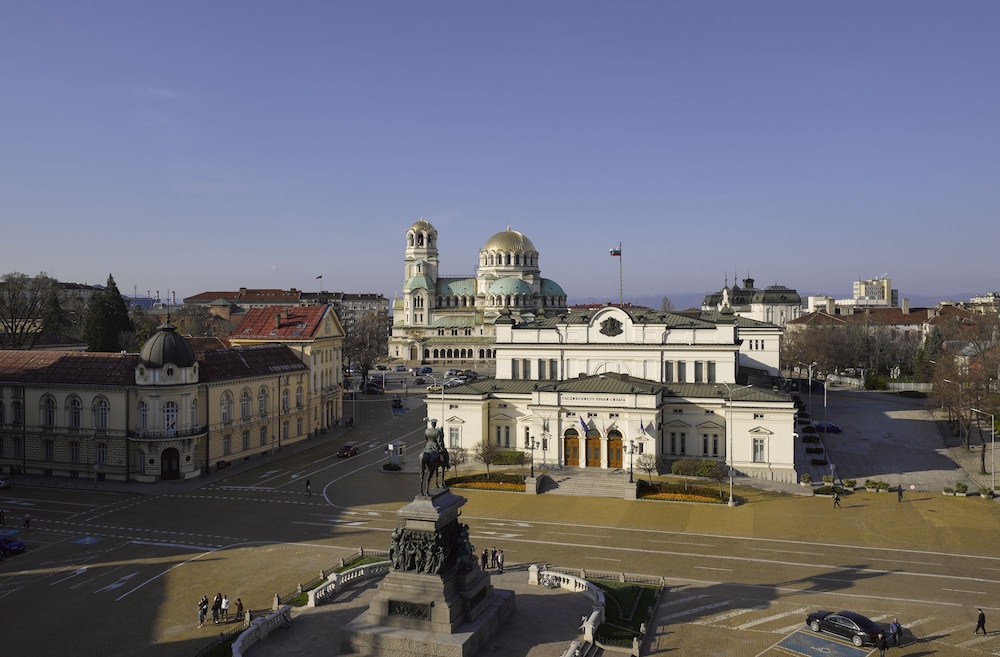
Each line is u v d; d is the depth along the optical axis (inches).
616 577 2704.2
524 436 4731.8
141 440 4242.1
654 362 4894.2
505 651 2087.8
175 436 4308.6
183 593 2583.7
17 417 4552.2
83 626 2310.5
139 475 4293.8
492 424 4817.9
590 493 3959.2
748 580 2689.5
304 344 5723.4
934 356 7559.1
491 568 2802.7
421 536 2165.4
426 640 2031.3
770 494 3905.0
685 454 4498.0
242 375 4891.7
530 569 2647.6
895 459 4699.8
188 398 4382.4
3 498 3944.4
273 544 3137.3
